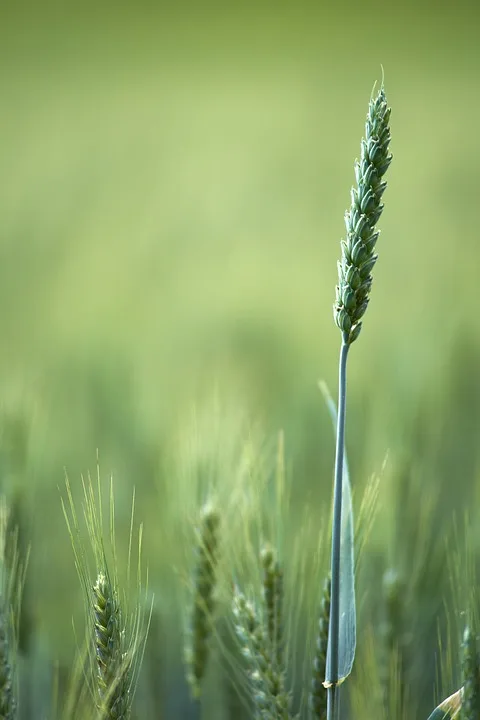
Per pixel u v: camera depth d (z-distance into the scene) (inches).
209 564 56.3
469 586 52.9
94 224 221.8
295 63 591.5
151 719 58.1
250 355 124.0
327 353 119.2
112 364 113.0
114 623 51.1
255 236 216.4
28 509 58.6
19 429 60.1
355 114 407.8
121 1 722.8
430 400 84.6
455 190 227.3
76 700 53.7
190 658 56.7
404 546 60.6
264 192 269.4
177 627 60.1
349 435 86.6
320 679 52.6
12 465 59.3
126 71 579.5
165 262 182.5
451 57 547.2
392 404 76.8
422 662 59.3
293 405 96.3
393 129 325.1
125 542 65.3
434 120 343.0
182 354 127.8
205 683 57.8
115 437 88.0
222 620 58.2
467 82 451.2
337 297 49.5
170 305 149.8
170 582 60.1
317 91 468.1
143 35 695.1
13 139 376.2
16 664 52.5
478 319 116.7
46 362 117.3
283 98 458.9
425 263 163.3
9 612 52.3
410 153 272.8
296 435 86.7
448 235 182.2
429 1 679.1
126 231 214.1
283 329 129.6
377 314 135.7
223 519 56.9
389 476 61.5
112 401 98.0
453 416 90.6
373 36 663.1
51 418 91.1
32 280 165.0
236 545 56.3
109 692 50.9
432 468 74.1
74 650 58.9
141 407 92.1
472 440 86.4
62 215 234.5
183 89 510.0
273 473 59.6
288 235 217.9
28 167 315.6
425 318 110.3
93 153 345.4
